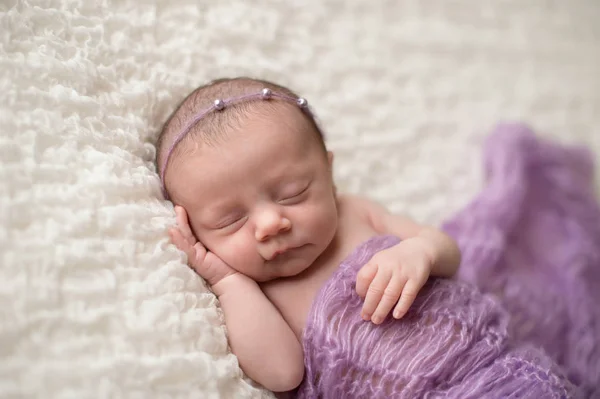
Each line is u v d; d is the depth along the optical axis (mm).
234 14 1493
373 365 1003
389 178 1569
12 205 849
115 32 1209
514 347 1083
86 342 832
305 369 1046
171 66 1300
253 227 1057
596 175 1702
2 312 789
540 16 1914
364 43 1695
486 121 1726
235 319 1031
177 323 915
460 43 1797
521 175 1541
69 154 946
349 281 1072
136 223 966
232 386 954
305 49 1604
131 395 833
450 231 1480
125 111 1148
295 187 1070
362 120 1602
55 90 1000
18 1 1050
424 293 1076
